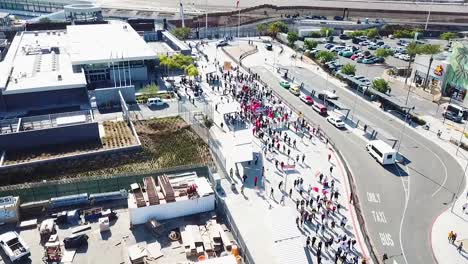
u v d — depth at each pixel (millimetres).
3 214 39969
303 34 130500
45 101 68625
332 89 84000
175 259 36500
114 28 107750
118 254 36938
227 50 112438
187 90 79250
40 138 53844
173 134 60250
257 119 66125
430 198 48844
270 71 95312
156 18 148750
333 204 46562
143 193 42625
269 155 56594
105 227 39625
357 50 115750
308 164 54844
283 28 132000
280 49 117250
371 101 78188
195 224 41125
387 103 74375
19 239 36625
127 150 54500
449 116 71000
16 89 65812
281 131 63906
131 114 66938
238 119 67125
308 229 42219
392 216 45344
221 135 60781
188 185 44156
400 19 158875
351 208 46062
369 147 58594
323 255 38812
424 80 85500
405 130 66375
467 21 159375
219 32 130750
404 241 41594
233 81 85375
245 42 123812
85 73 79938
